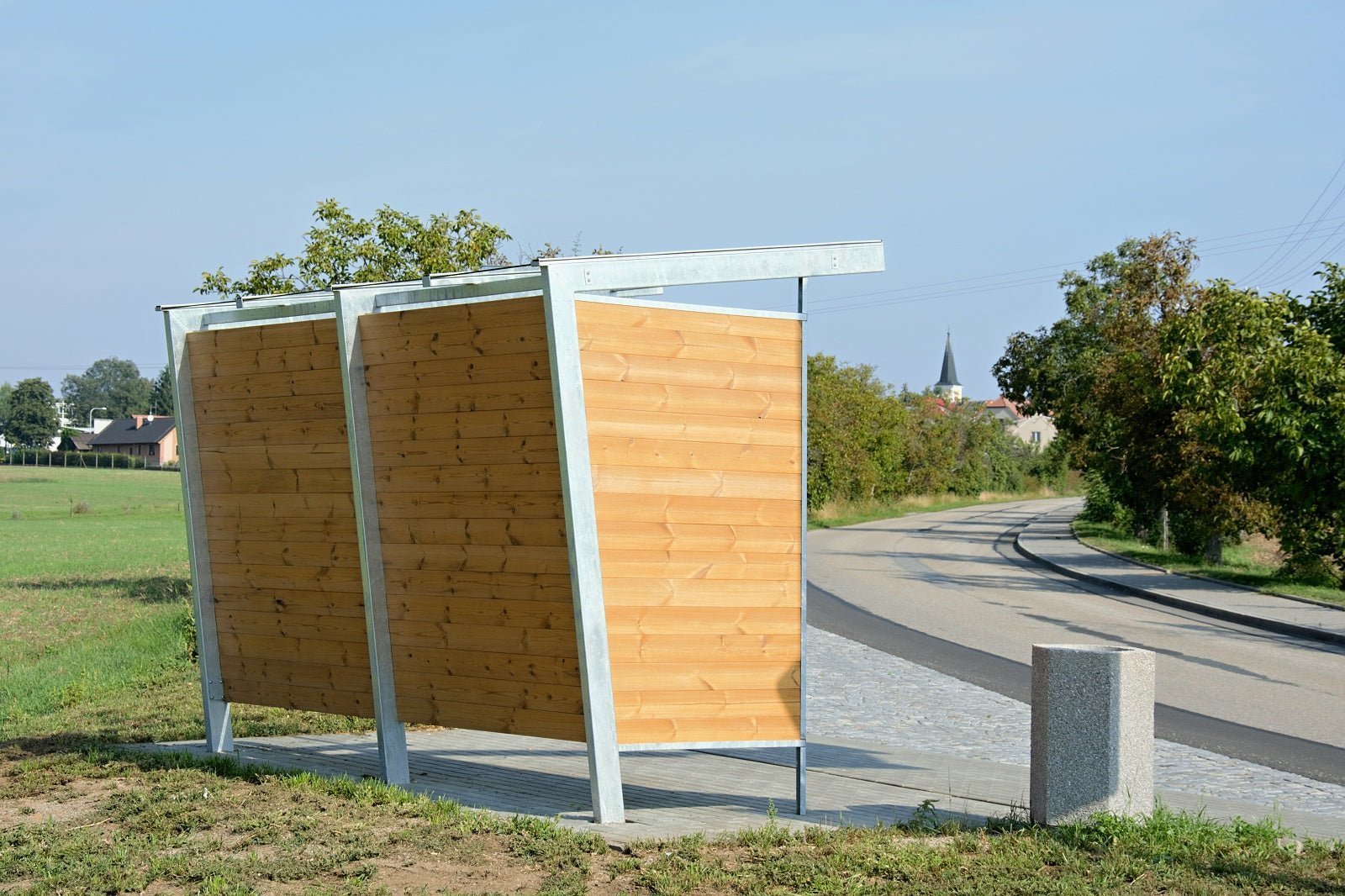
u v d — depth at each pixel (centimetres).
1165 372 2441
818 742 928
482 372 683
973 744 938
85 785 712
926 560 3184
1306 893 513
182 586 2289
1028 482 9800
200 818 625
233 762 756
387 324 719
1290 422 2109
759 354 690
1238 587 2308
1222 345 2245
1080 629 1758
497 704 695
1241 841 592
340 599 769
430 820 618
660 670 660
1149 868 540
